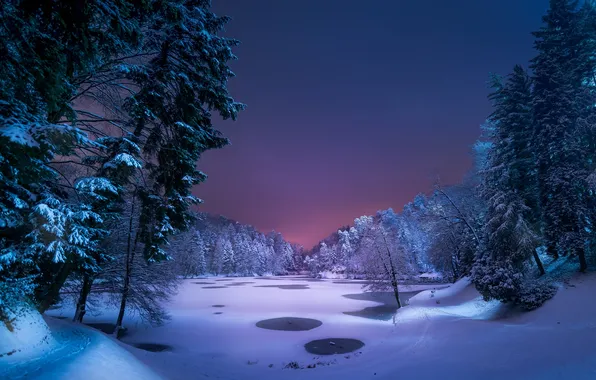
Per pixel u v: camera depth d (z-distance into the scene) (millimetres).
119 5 7109
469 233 35250
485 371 10203
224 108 14914
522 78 25594
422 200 114375
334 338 22797
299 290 64062
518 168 23984
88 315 28078
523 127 24453
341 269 123125
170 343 21266
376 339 21578
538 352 10875
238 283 87188
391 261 35438
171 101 14656
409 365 12391
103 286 19828
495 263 20531
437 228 40781
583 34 22859
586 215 19016
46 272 12016
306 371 14195
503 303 20922
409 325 21516
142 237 15195
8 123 6070
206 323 28547
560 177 19812
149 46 13594
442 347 14156
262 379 13180
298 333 24719
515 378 9148
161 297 22891
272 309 37531
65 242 9109
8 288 8914
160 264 21891
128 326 25578
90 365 7801
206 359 17391
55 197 9477
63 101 7309
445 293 34094
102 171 11703
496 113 26359
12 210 8031
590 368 8594
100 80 11523
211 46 14336
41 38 6141
